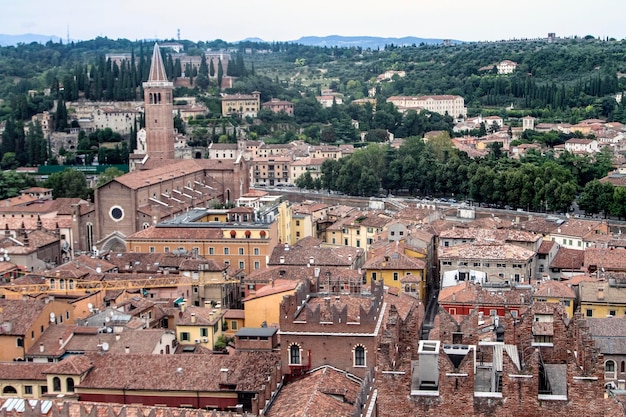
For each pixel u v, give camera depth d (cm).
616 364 14762
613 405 8225
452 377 7506
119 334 15662
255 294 17688
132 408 11631
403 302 16612
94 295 19162
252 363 13238
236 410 12000
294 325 11762
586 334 8300
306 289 12988
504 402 7456
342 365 11706
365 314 11625
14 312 16100
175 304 19462
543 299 18650
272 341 13762
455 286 19575
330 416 10025
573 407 7394
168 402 13062
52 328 16238
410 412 7575
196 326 16962
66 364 13512
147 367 13500
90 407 11719
